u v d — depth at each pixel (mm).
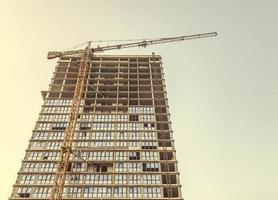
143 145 104062
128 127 110438
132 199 88250
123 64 140125
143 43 150000
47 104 117562
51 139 104688
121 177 94188
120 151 102062
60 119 111812
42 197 88438
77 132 107500
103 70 136625
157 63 140625
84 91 122938
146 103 122938
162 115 116562
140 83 130750
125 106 118500
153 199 88312
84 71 127250
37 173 94312
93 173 95000
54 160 97875
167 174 95500
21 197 88438
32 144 103000
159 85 128750
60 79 129875
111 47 147375
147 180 93562
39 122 110312
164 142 105562
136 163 98500
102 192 90125
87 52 140125
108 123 111750
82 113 114562
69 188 90625
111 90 128125
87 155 100188
